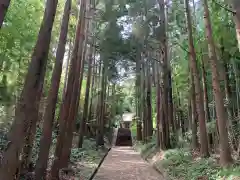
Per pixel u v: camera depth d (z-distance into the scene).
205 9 9.71
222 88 15.59
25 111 4.79
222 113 8.66
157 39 16.95
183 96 26.27
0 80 14.12
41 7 13.55
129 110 55.81
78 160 13.95
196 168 9.34
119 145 37.22
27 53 13.85
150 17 17.31
